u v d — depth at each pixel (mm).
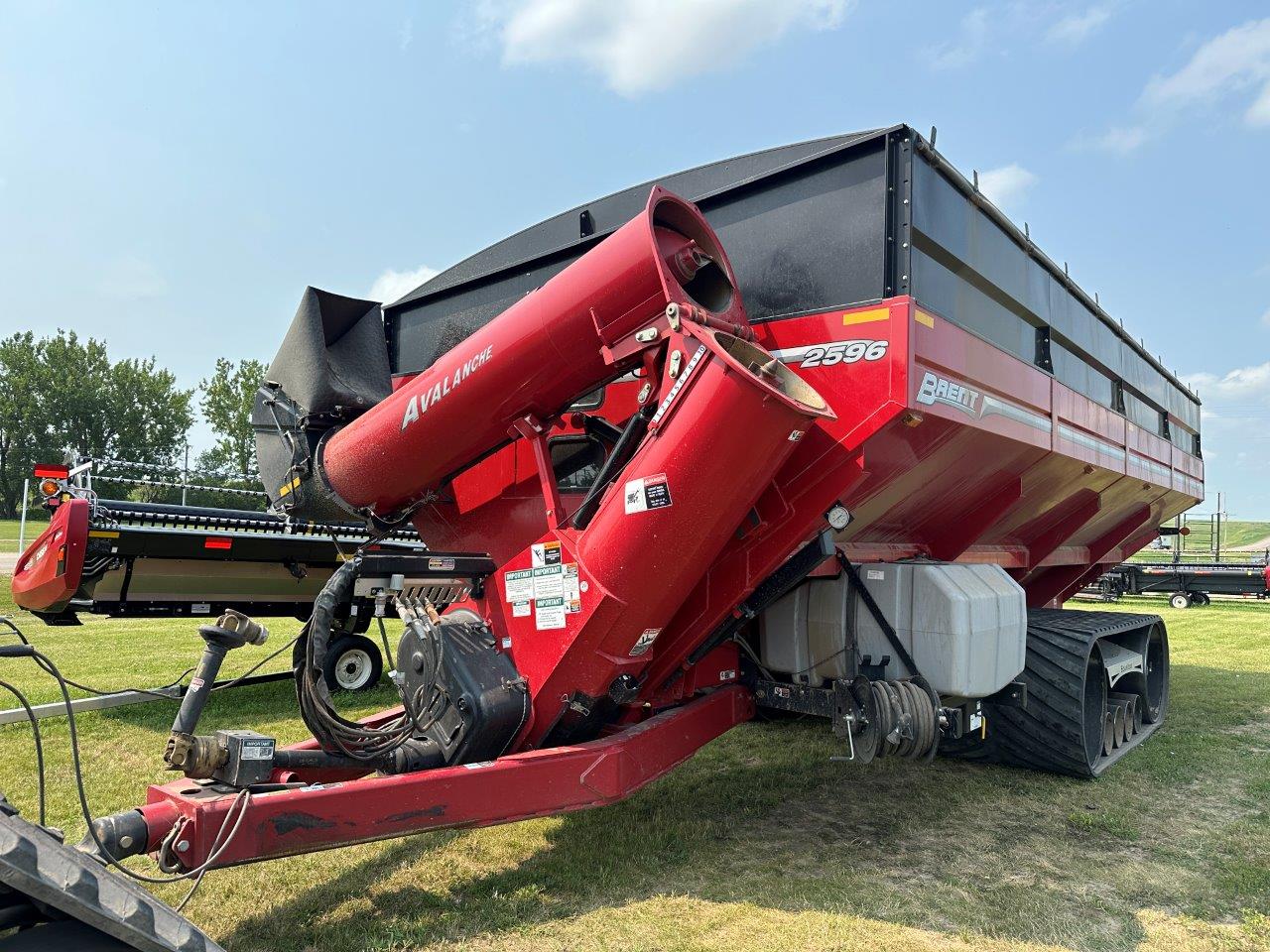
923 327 3320
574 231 4707
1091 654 5281
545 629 3412
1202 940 3000
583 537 3311
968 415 3707
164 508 7047
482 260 5125
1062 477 5344
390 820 2781
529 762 3092
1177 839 4043
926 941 2934
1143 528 8625
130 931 1668
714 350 2957
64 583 5895
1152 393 7391
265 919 2969
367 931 2885
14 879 1515
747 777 4918
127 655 8844
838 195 3561
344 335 4805
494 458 4141
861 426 3283
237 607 7352
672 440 3051
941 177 3701
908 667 3973
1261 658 10750
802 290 3621
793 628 4262
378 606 3477
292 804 2605
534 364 3465
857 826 4137
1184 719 6953
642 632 3326
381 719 3982
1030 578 7844
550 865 3516
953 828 4129
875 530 4395
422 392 3734
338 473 4137
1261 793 4793
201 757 2705
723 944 2859
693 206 3457
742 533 3541
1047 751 4891
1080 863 3715
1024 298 4609
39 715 4512
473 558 3629
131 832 2406
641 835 3898
